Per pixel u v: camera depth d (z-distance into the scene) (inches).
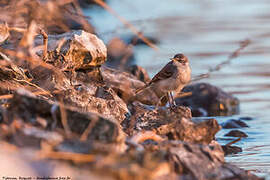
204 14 1665.8
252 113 733.3
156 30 1285.7
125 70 733.9
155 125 444.5
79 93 459.5
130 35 1127.0
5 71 469.4
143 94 614.2
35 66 503.5
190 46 1185.4
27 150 308.0
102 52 551.5
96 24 1070.4
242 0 1942.7
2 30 510.3
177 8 1809.8
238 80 912.3
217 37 1278.3
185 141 402.9
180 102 794.2
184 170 349.4
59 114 356.8
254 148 518.0
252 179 366.9
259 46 1147.3
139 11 1614.2
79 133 355.9
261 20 1488.7
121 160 311.7
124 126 470.6
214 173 357.7
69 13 641.6
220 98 782.5
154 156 331.6
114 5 1561.3
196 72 945.5
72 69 523.5
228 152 499.2
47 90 485.7
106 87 533.6
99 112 462.0
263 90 856.9
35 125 349.1
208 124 414.9
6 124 346.0
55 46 523.5
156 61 958.4
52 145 322.3
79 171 298.0
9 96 406.3
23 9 508.4
